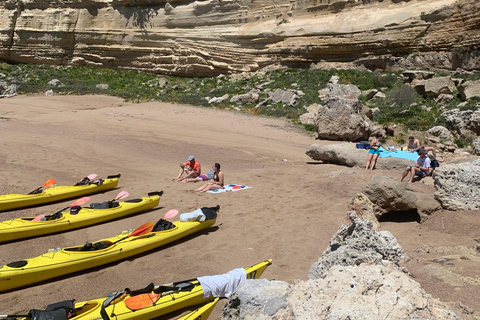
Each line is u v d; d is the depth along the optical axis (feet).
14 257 24.16
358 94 90.58
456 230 25.07
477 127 70.74
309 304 12.09
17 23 151.53
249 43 128.26
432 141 71.15
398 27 104.88
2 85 111.45
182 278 21.65
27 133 63.87
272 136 74.59
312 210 32.40
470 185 27.04
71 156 51.19
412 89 92.68
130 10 143.54
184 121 82.99
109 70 146.20
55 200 35.17
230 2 129.90
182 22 136.77
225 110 98.48
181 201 35.42
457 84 89.97
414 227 27.14
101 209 30.22
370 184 28.71
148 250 25.07
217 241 26.61
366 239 17.71
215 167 40.09
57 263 21.09
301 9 121.90
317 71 115.24
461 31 95.35
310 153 53.11
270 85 113.09
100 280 21.44
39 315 14.83
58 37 149.48
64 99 104.99
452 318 11.40
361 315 11.21
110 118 81.76
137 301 16.70
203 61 133.18
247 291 14.15
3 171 42.78
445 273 17.70
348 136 72.18
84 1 147.13
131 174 45.06
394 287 12.38
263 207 33.45
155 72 142.61
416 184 34.76
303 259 23.50
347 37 112.68
